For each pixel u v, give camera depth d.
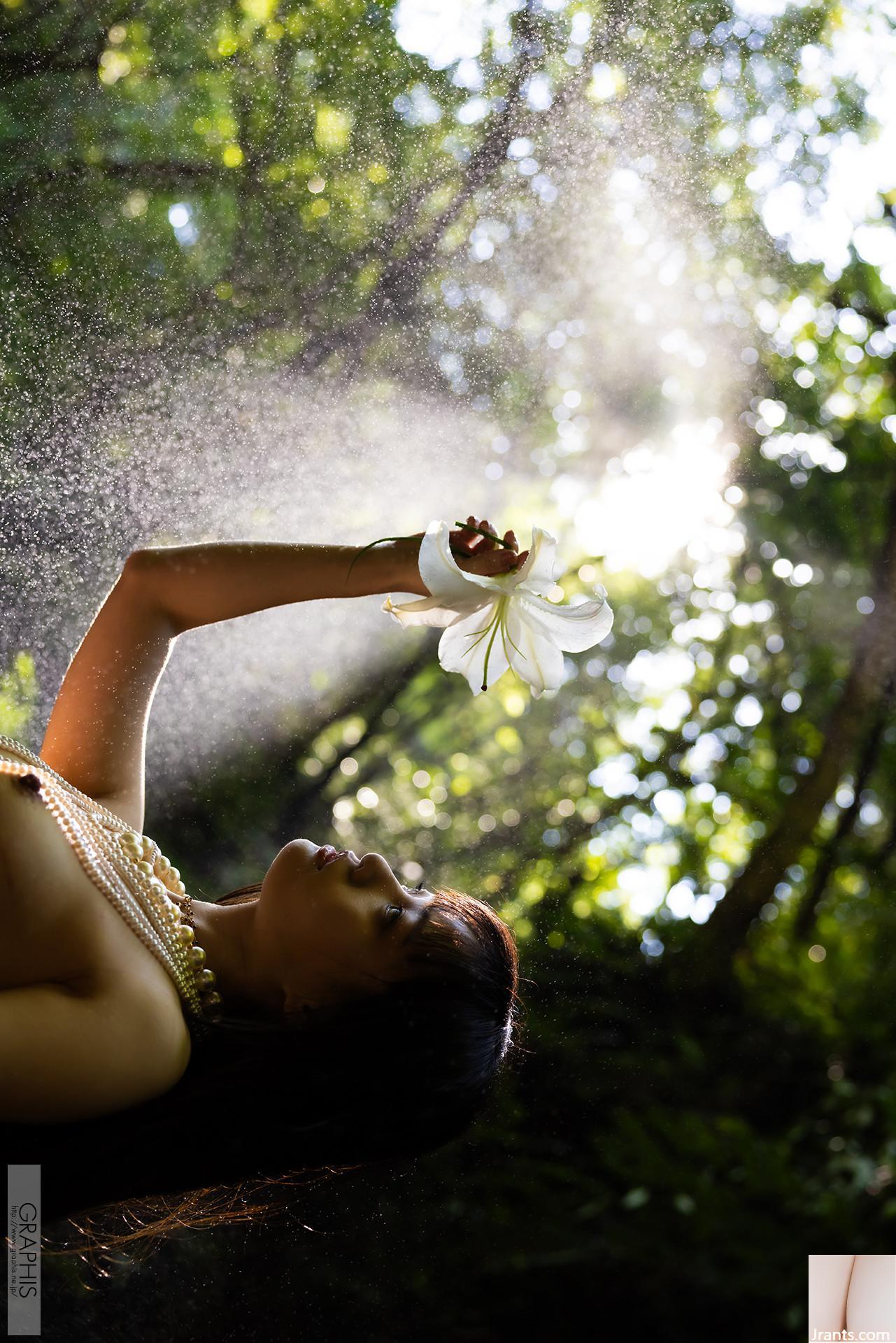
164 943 1.44
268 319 3.56
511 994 1.73
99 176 3.32
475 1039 1.63
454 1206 4.64
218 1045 1.51
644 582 6.17
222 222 3.58
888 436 5.95
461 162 3.96
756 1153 4.97
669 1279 4.54
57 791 1.43
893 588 6.26
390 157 3.88
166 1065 1.37
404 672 5.19
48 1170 1.41
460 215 4.02
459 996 1.61
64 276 3.09
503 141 4.00
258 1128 1.52
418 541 1.60
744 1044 5.80
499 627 1.45
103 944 1.34
